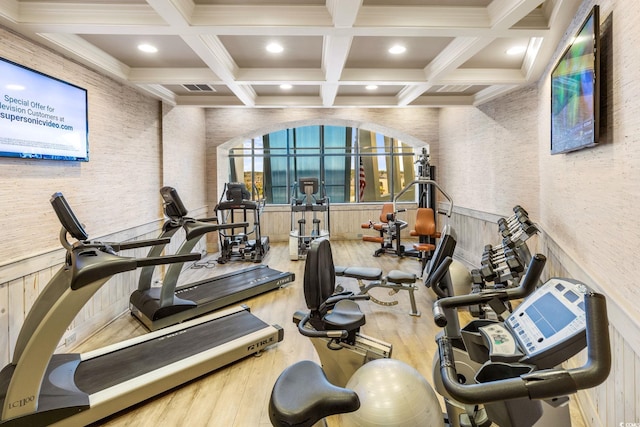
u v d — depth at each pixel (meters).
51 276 2.66
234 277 4.52
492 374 1.08
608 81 1.81
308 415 1.06
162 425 1.98
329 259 2.34
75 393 1.97
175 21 2.40
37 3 2.32
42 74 2.54
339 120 6.89
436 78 3.80
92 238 3.24
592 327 0.81
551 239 3.15
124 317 3.62
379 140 9.55
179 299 3.52
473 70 3.83
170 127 5.05
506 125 4.50
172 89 4.67
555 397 0.78
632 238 1.52
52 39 2.59
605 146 1.86
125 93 3.88
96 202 3.30
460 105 5.20
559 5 2.27
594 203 2.05
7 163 2.30
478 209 5.35
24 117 2.38
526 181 4.05
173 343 2.67
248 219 8.16
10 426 1.71
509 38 3.02
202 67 3.74
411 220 8.30
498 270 2.43
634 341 1.37
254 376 2.48
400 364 1.67
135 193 4.08
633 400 1.41
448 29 2.56
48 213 2.67
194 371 2.38
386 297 4.17
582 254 2.29
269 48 3.33
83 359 2.39
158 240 2.79
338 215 8.30
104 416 1.97
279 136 9.23
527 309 1.32
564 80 2.43
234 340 2.71
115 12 2.42
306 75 3.93
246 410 2.11
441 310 1.47
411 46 3.27
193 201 6.04
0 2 2.19
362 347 2.13
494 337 1.29
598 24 1.79
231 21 2.50
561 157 2.86
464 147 5.86
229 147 7.28
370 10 2.52
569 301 1.15
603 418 1.72
